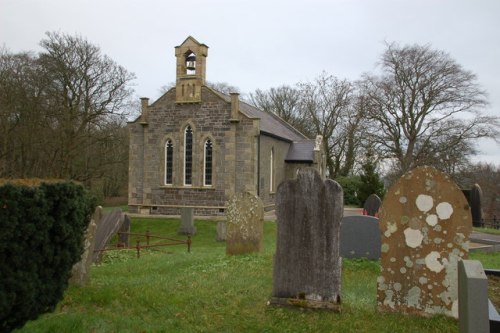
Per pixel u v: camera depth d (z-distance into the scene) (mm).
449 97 34781
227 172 28250
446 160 35469
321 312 7129
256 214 13094
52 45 32312
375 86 37750
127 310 7227
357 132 41344
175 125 29391
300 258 7422
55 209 5613
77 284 8539
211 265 11141
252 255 12344
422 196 7000
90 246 8859
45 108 31156
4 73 29531
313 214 7387
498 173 44844
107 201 48750
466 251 6801
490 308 6168
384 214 7156
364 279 9812
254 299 7762
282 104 58656
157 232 24469
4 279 4977
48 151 31828
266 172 30891
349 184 43750
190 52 29406
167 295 7961
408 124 37000
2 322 5172
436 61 35062
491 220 34812
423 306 6949
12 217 4938
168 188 29391
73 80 32906
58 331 6059
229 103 28359
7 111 29094
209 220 26797
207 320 6812
